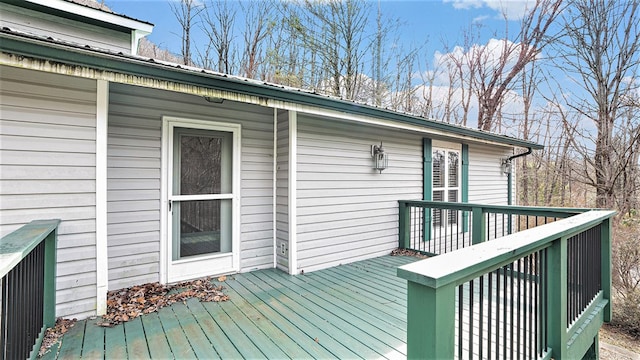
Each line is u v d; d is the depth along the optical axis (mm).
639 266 5000
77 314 2529
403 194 5297
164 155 3439
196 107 3637
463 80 12953
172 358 2061
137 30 5125
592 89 8086
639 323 4500
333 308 2871
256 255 4082
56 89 2436
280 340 2291
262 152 4137
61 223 2447
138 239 3305
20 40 1972
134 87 3271
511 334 1614
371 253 4781
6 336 1515
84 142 2535
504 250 1400
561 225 2162
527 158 10961
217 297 3111
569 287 2328
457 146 6289
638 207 7262
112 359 2041
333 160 4352
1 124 2271
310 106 3564
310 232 4090
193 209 3643
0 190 2256
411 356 1085
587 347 2561
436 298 1030
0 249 1511
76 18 4668
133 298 2996
